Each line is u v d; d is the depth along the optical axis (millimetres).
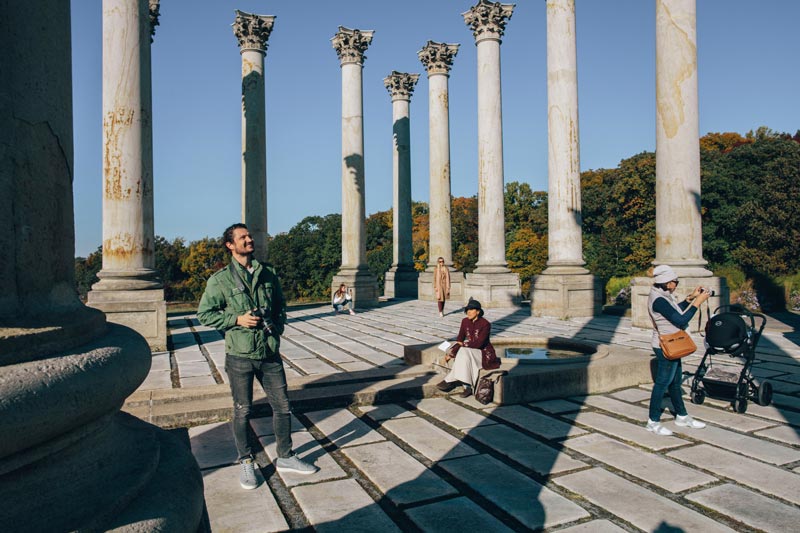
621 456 6578
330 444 7191
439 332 18469
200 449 7055
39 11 2848
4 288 2582
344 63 29922
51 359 2479
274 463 6523
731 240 48781
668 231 17219
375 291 29516
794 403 8906
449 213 33719
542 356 11781
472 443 7145
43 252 2807
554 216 22875
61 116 2996
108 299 14836
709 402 9047
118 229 15344
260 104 26078
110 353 2793
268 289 5895
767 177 44656
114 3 15266
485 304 27016
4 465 2246
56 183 2930
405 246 37312
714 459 6438
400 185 37375
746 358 8508
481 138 27891
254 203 25750
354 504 5375
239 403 5816
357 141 29844
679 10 16938
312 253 75938
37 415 2232
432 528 4840
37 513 2328
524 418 8234
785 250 41500
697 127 17172
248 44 26016
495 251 27812
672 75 17016
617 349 11469
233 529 4902
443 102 33562
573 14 22656
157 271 16094
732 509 5129
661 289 7570
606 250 60219
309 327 20812
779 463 6293
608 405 8938
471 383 9375
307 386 9898
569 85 22547
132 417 3734
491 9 27453
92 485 2596
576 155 22719
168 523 2590
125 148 15344
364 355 13891
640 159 63875
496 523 4922
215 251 72188
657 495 5465
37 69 2818
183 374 11836
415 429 7777
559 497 5441
